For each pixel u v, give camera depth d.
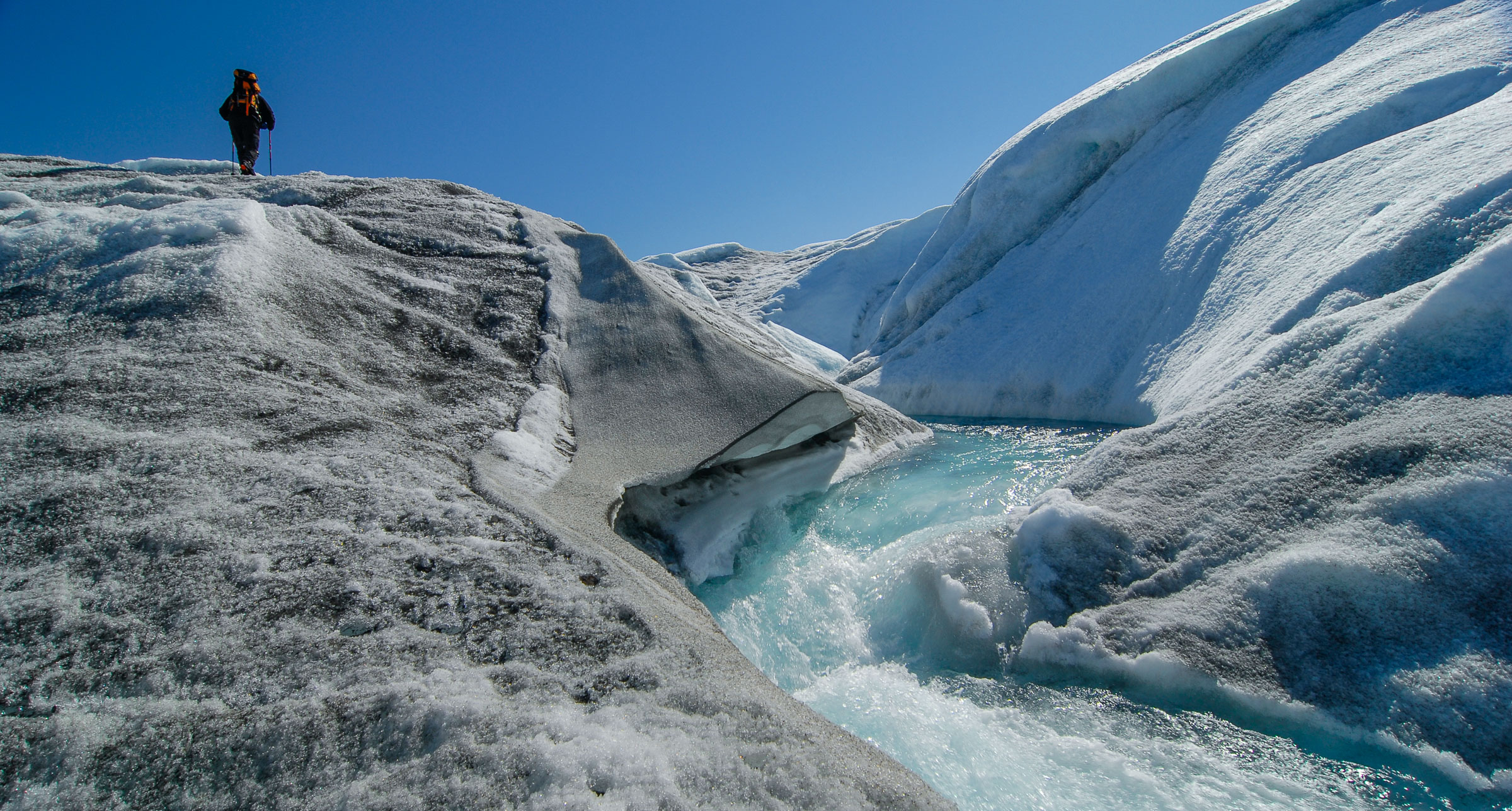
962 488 5.64
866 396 8.18
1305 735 2.62
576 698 2.23
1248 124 9.08
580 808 1.70
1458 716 2.47
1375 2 9.20
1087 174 11.89
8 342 4.19
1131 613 3.27
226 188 7.52
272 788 1.82
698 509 4.88
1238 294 6.78
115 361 4.09
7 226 5.58
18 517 2.88
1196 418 4.43
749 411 5.39
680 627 2.79
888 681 3.38
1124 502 3.93
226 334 4.57
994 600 3.60
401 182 8.73
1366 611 2.87
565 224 8.68
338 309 5.54
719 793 1.82
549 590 2.88
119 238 5.40
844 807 1.80
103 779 1.84
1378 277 4.82
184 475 3.28
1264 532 3.40
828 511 5.36
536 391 5.49
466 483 3.89
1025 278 11.12
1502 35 6.85
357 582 2.76
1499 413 3.24
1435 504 3.05
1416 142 6.00
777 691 2.58
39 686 2.14
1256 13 11.35
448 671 2.31
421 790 1.77
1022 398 9.38
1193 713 2.81
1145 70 11.40
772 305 23.78
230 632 2.42
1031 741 2.79
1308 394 4.08
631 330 6.40
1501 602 2.69
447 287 6.58
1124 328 8.55
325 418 4.20
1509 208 4.37
